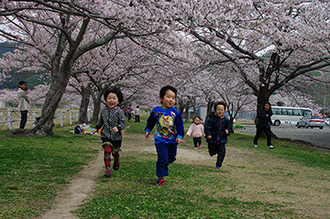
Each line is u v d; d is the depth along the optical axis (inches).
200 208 114.7
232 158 314.8
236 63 500.7
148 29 232.5
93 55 535.8
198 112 1734.7
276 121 1641.2
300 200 139.4
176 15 247.0
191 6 237.0
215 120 238.7
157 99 1445.6
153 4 222.8
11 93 1027.3
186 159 297.1
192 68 513.0
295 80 647.1
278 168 253.3
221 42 401.4
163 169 159.3
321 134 933.2
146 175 184.9
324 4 364.8
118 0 252.1
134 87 709.3
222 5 245.4
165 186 154.7
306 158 332.8
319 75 644.7
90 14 218.5
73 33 564.7
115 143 183.8
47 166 197.8
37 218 100.7
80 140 407.5
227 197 138.3
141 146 401.4
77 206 117.3
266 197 143.1
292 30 423.2
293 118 1641.2
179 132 166.6
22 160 207.8
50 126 402.9
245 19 270.5
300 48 376.2
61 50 406.0
